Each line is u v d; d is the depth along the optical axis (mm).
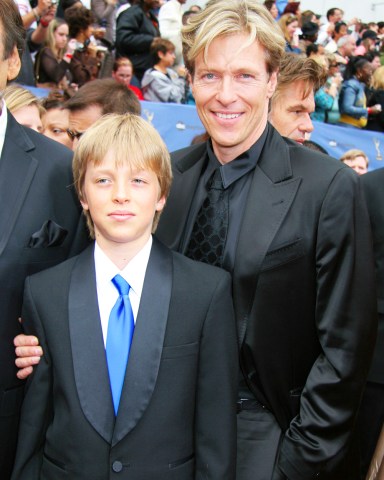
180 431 1346
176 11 5988
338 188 1376
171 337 1354
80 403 1312
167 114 3781
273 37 1374
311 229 1381
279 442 1455
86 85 2350
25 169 1530
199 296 1375
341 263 1374
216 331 1375
